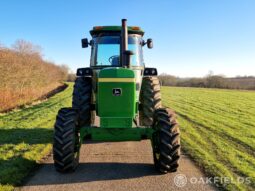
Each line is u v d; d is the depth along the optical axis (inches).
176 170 249.3
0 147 314.8
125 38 272.8
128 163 274.4
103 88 248.7
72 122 246.4
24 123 467.2
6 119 518.9
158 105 305.1
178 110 724.0
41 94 1151.6
